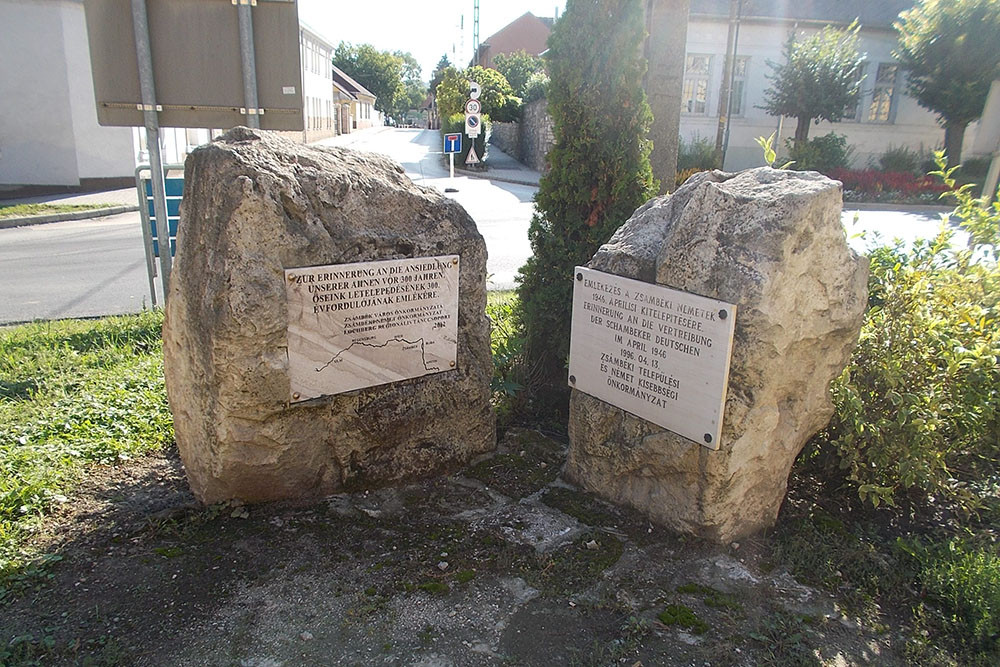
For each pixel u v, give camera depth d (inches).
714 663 100.2
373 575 117.2
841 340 125.6
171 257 267.7
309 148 136.6
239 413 122.9
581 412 143.9
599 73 172.6
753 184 121.6
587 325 140.1
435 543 127.0
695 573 120.0
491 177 1002.1
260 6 231.0
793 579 120.0
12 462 143.3
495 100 1416.1
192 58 233.5
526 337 195.9
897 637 108.3
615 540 129.0
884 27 992.9
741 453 119.8
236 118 241.4
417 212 140.2
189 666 96.6
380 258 133.3
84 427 163.8
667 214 135.4
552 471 154.9
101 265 398.3
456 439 153.4
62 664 95.7
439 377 147.9
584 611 110.1
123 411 173.2
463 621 107.3
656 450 129.5
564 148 181.2
